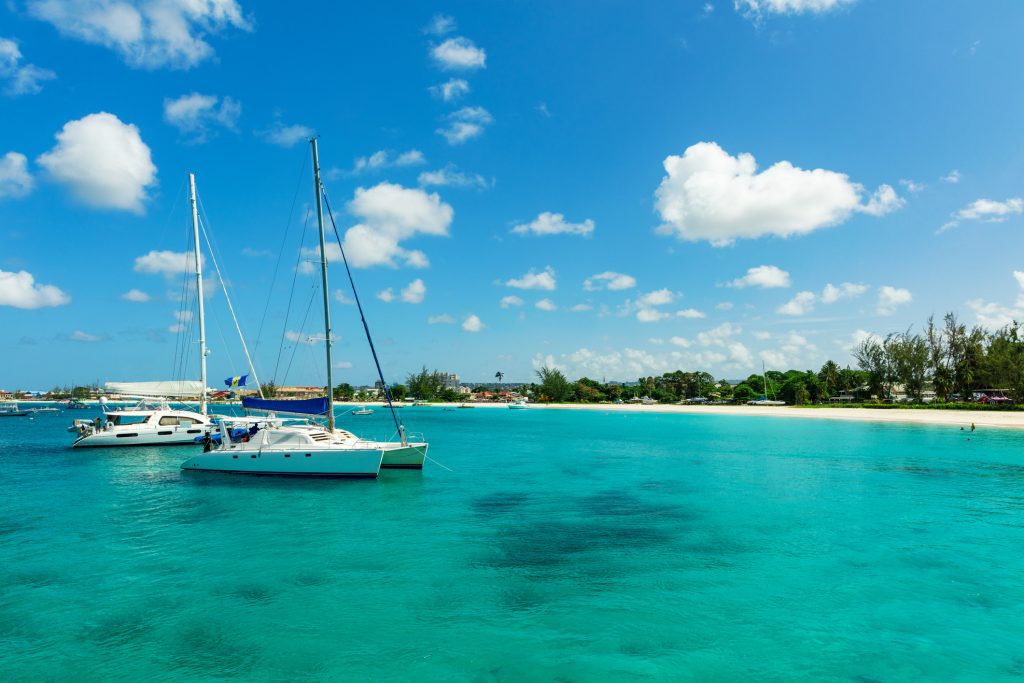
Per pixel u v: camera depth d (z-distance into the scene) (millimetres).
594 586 13578
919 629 11281
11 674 9539
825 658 10070
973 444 45500
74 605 12391
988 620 11711
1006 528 19078
